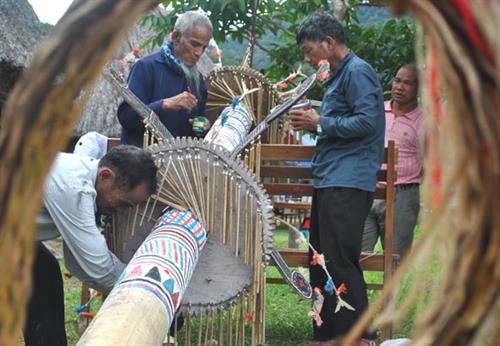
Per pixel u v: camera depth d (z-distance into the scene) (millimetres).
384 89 6977
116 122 9625
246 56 5324
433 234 848
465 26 781
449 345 826
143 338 2049
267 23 7176
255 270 3219
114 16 761
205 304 3229
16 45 8211
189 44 4172
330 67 3812
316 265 3803
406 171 4832
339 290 3412
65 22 761
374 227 5008
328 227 3635
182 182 3250
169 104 3891
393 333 3863
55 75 753
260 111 4785
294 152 3906
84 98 928
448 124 821
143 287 2400
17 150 750
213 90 4836
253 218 3254
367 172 3617
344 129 3562
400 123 4898
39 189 774
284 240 9602
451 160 823
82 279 3102
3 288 778
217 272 3260
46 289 3295
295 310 5105
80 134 9438
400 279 864
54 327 3316
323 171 3705
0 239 760
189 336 3289
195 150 3277
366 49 6844
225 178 3260
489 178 786
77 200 2912
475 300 808
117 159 3070
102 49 769
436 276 896
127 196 3092
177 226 3037
